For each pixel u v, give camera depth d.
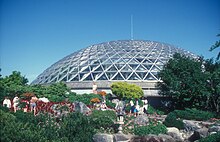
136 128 31.41
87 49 76.19
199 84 48.66
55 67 72.75
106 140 26.72
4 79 47.94
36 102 36.16
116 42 77.56
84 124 26.48
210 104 50.16
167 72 53.06
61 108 35.97
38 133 19.36
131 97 52.66
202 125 36.47
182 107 54.00
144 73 63.09
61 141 21.67
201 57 55.78
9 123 18.38
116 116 34.50
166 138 30.06
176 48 78.81
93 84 59.38
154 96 60.31
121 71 63.25
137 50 70.69
